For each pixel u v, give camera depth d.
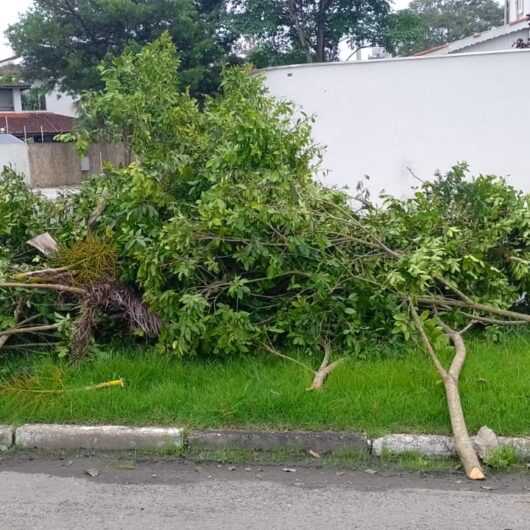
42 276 6.09
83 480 4.62
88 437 5.07
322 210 6.49
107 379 5.65
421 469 4.74
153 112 7.28
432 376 5.52
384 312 6.22
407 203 7.11
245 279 6.04
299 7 29.72
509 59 10.59
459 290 6.46
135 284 6.35
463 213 7.00
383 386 5.43
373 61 11.12
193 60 28.03
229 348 5.81
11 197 7.00
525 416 5.05
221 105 7.17
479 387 5.38
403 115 11.12
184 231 5.87
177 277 6.21
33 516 4.15
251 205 5.78
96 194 7.00
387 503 4.27
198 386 5.56
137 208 6.34
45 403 5.31
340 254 6.37
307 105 11.52
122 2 27.14
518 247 6.94
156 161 6.79
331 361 6.00
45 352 6.12
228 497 4.37
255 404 5.19
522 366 5.73
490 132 10.80
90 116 7.24
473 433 4.98
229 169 6.21
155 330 5.98
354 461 4.87
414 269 5.68
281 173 6.04
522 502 4.28
